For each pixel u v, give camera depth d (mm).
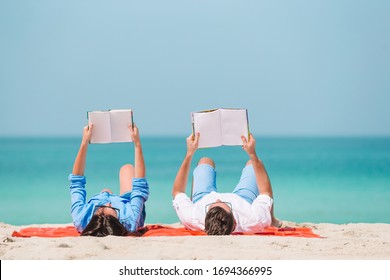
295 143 70250
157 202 17688
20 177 29562
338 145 65000
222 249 8695
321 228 10430
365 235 9852
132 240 8883
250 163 9984
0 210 16578
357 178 27766
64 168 35500
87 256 8570
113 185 24812
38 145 65250
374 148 59125
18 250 8711
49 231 9828
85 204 9477
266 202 9492
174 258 8477
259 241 8984
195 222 9453
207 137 9617
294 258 8555
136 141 9539
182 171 9680
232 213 9297
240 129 9570
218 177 28766
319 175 29922
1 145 65125
